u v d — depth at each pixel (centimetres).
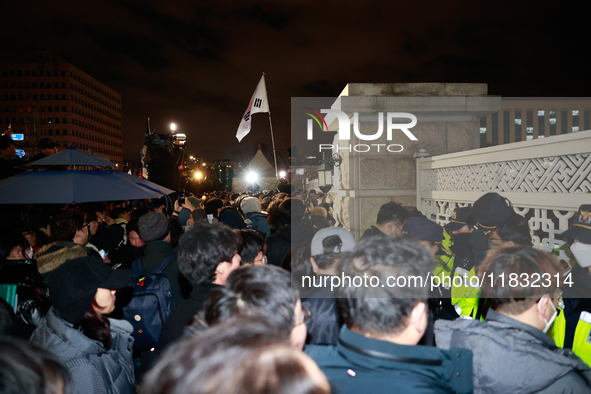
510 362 121
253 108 786
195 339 61
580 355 166
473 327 136
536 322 135
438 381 102
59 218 276
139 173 1111
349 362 108
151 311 221
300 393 51
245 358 53
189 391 52
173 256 242
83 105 12025
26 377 66
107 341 170
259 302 112
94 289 160
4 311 173
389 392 96
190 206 677
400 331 108
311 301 182
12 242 212
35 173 390
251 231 260
